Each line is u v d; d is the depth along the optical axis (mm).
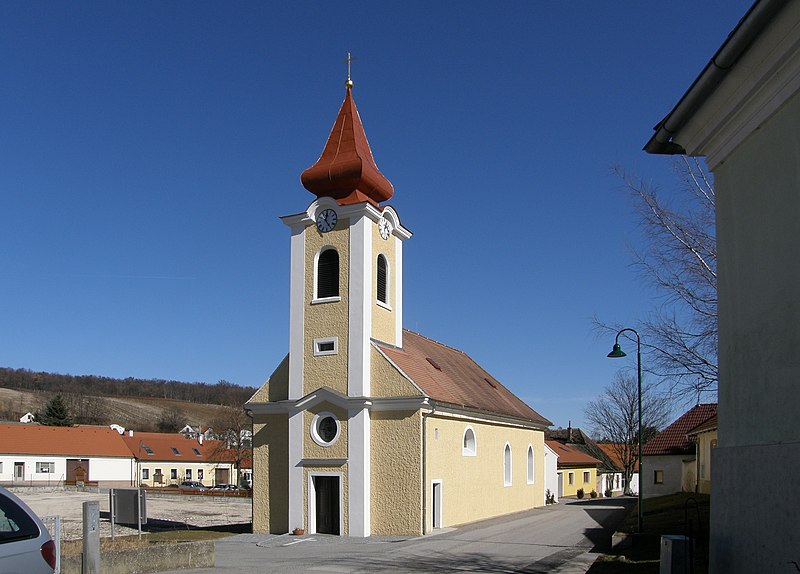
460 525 33062
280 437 31984
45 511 45969
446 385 34531
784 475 8961
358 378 30234
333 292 31812
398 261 34219
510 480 41281
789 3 8703
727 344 11023
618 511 41625
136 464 90688
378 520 29578
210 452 101125
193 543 19891
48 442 84000
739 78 10156
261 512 31797
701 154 11961
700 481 42062
